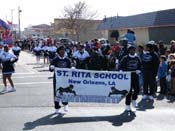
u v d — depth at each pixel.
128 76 11.59
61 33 73.44
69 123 9.91
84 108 12.03
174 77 14.73
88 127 9.46
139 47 15.55
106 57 19.03
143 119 10.42
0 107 12.23
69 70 11.39
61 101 11.59
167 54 17.03
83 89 11.52
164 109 11.95
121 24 54.34
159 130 9.15
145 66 13.98
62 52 11.45
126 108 11.61
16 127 9.47
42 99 13.87
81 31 69.38
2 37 40.59
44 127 9.46
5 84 16.41
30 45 59.91
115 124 9.80
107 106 12.40
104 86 11.62
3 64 16.22
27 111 11.56
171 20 42.12
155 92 15.49
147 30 46.97
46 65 31.67
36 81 19.95
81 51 18.44
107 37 59.69
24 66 30.75
